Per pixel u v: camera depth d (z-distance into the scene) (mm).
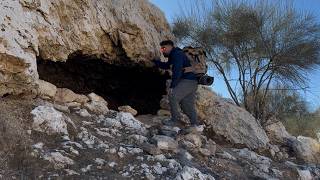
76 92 5566
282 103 7113
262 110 6691
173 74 4707
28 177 2965
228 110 5836
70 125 3896
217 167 4316
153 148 3928
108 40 5277
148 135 4504
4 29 3861
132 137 4199
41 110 3762
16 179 2896
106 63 5477
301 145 6246
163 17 6562
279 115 7109
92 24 5004
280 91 7105
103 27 5129
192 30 6918
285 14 6609
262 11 6609
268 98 7027
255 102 6664
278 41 6465
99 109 4746
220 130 5672
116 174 3379
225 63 6754
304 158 6125
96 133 4066
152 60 5766
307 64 6457
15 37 3955
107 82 5871
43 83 4355
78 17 4852
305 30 6562
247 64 6688
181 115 5355
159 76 6031
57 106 4258
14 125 3445
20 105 3879
